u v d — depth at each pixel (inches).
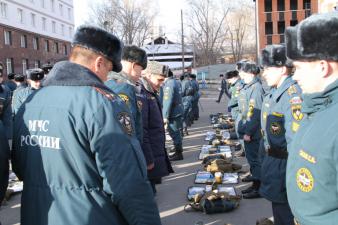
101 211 85.0
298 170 77.5
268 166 147.3
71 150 84.2
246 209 232.1
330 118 72.1
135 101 157.9
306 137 75.9
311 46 75.8
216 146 403.9
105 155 82.7
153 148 198.5
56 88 88.7
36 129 88.0
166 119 351.6
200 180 285.4
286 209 144.1
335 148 69.3
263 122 157.0
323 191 72.1
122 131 84.9
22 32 1695.4
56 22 2046.0
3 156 88.0
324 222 72.8
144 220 85.7
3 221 227.6
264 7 1903.3
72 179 85.0
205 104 996.6
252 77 259.1
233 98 377.7
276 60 151.8
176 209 235.9
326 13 77.1
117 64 97.4
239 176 297.1
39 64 1845.5
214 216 222.8
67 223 83.7
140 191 85.0
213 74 1940.2
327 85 75.2
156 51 2404.0
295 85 136.8
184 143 444.8
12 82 466.6
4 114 254.1
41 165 87.2
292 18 1878.7
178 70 1660.9
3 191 91.5
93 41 91.3
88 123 83.5
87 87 87.0
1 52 1529.3
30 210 88.7
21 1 1689.2
